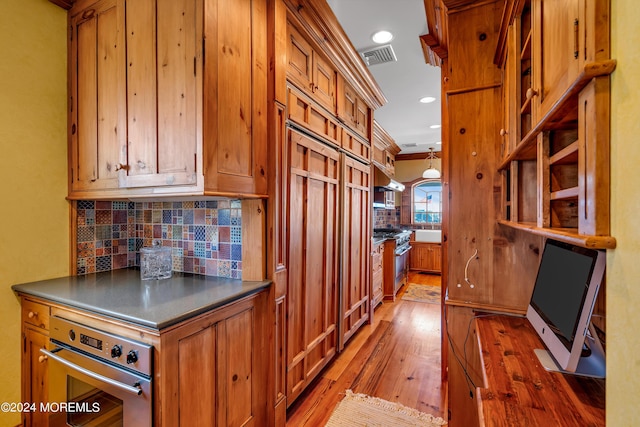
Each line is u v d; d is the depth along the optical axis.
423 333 3.19
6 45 1.62
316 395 2.12
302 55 2.06
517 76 1.29
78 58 1.78
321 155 2.35
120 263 2.09
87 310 1.31
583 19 0.59
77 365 1.32
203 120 1.32
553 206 1.00
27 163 1.70
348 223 2.87
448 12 1.74
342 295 2.70
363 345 2.90
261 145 1.68
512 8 1.29
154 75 1.46
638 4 0.48
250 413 1.62
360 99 3.14
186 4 1.37
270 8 1.73
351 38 2.54
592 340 1.02
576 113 0.77
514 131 1.30
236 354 1.52
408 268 5.83
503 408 0.84
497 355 1.15
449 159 1.73
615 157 0.53
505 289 1.63
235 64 1.50
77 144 1.80
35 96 1.72
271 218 1.72
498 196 1.65
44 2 1.75
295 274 2.00
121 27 1.57
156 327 1.11
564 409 0.84
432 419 1.86
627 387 0.49
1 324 1.60
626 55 0.50
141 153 1.50
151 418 1.13
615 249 0.52
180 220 1.97
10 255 1.64
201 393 1.30
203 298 1.40
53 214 1.80
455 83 1.73
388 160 6.00
